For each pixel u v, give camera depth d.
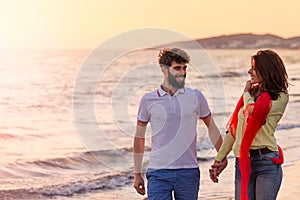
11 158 10.47
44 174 9.45
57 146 12.16
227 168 9.61
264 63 4.07
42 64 40.06
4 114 18.52
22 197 8.10
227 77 33.34
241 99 4.20
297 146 12.08
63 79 32.38
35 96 24.52
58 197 8.15
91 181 8.63
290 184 8.24
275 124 4.10
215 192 7.88
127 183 8.62
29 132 14.43
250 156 4.12
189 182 4.07
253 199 4.18
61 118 17.91
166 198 4.05
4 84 29.22
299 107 19.41
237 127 4.18
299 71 38.12
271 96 4.05
